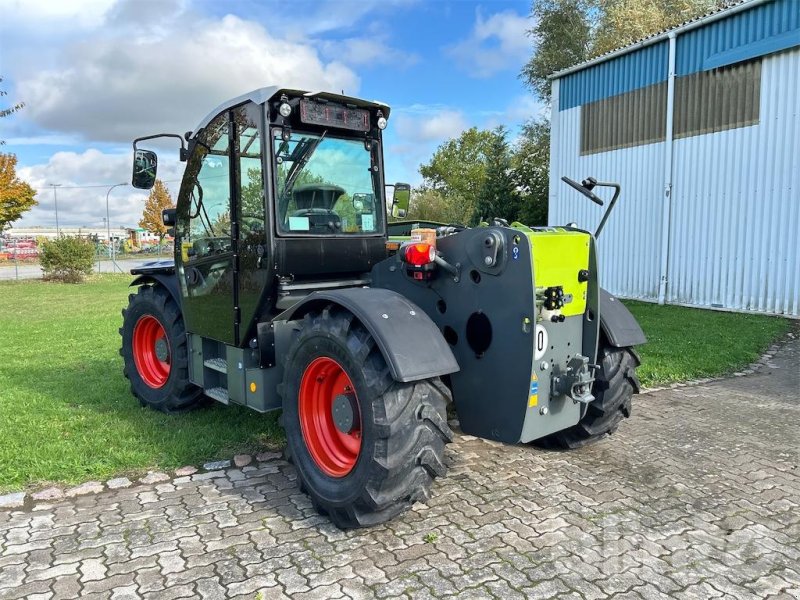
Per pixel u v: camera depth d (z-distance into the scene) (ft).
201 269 14.12
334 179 13.02
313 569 9.06
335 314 10.57
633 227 41.06
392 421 9.50
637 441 14.73
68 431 15.11
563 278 11.20
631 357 13.52
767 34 32.40
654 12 66.90
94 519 10.68
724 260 35.40
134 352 17.67
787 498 11.60
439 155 148.87
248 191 12.42
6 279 80.28
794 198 31.83
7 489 11.87
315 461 10.87
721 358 23.40
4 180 72.43
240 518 10.71
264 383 12.58
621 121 41.45
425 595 8.40
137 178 14.51
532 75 77.30
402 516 10.78
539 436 11.27
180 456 13.39
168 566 9.15
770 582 8.80
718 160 35.35
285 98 11.80
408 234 19.86
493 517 10.74
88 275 81.97
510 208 62.39
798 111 31.37
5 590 8.54
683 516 10.83
